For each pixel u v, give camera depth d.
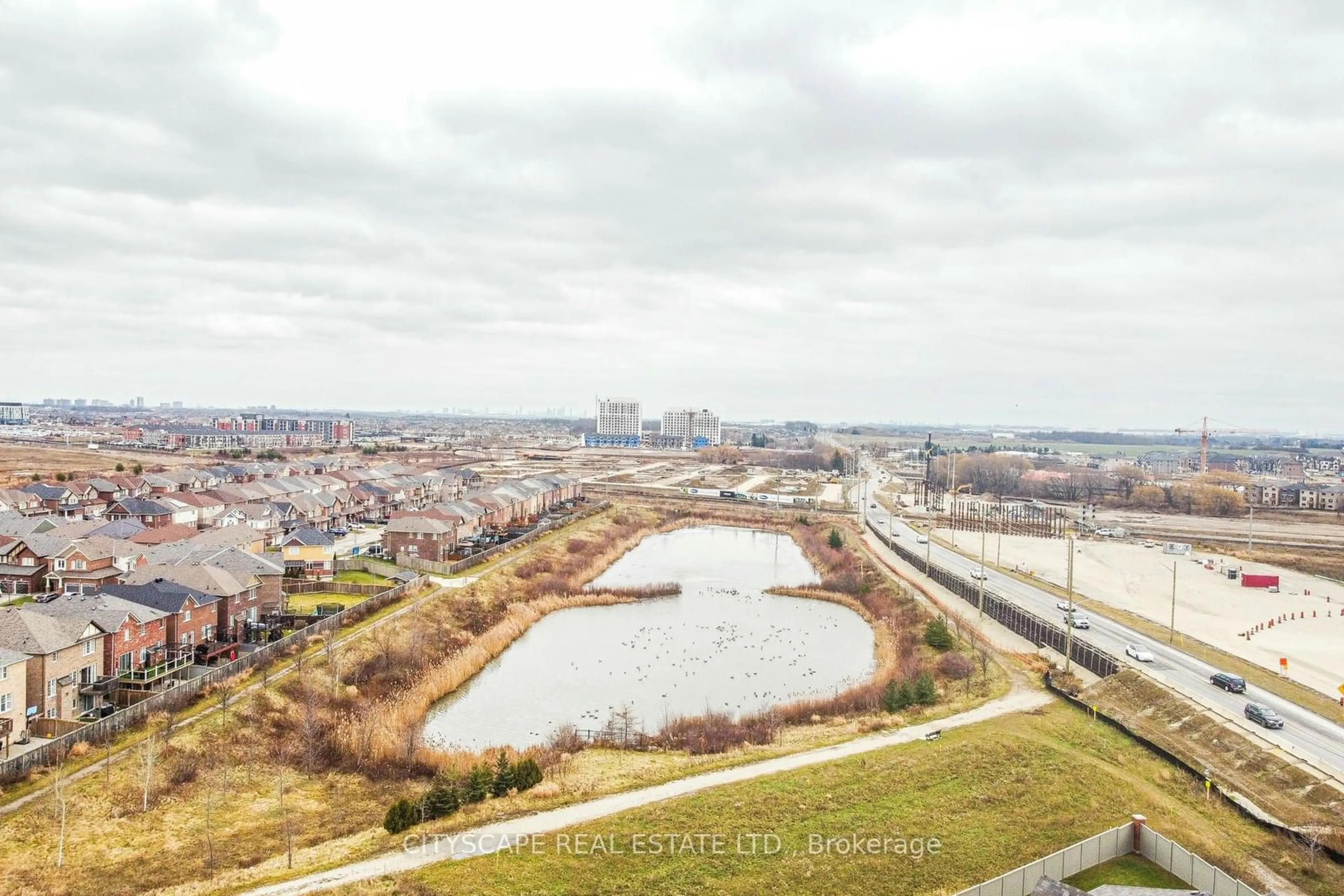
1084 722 72.19
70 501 147.38
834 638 107.81
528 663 93.81
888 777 59.09
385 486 190.75
